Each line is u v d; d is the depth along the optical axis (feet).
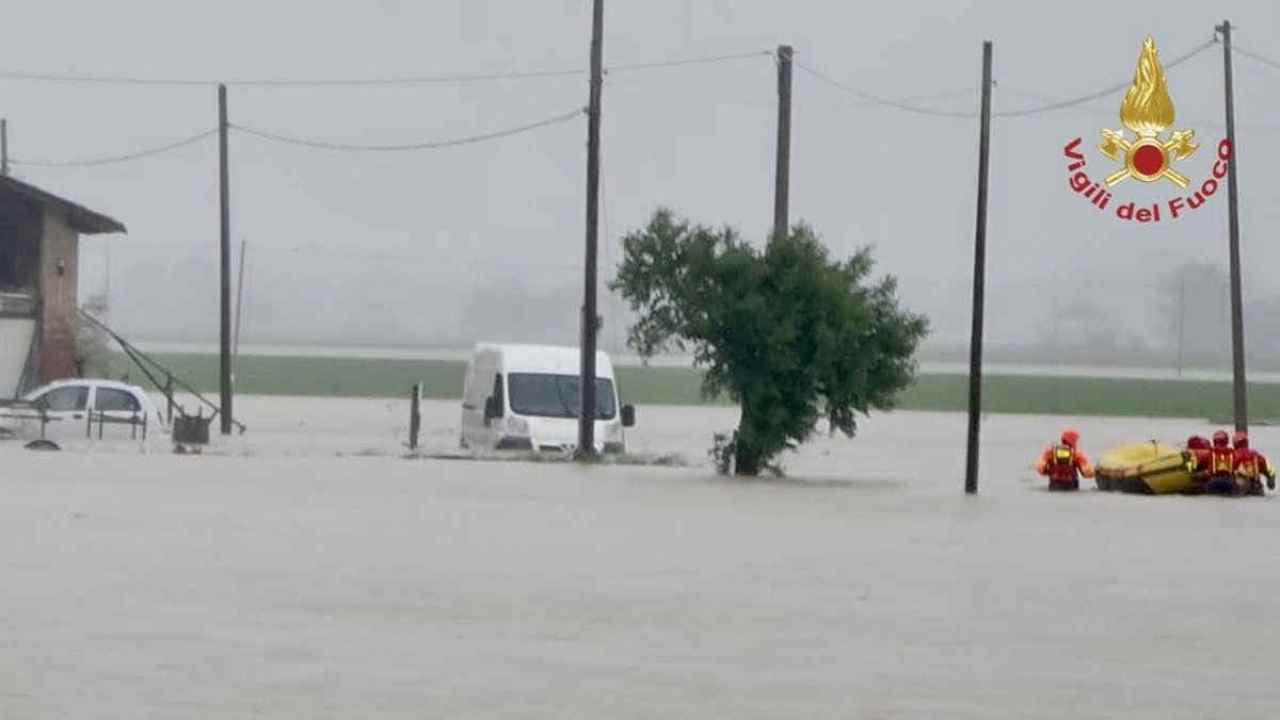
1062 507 273.54
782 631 156.56
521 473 317.01
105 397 390.63
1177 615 167.84
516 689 131.95
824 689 133.80
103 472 299.79
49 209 442.50
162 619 155.63
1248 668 143.43
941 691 133.90
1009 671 141.28
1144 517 258.57
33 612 158.10
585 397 361.71
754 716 125.29
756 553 207.00
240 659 140.26
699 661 142.92
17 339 437.17
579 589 176.76
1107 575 193.77
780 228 360.07
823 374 320.09
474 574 185.06
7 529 215.72
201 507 244.63
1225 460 301.43
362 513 241.55
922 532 232.53
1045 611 169.17
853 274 324.39
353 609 162.61
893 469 357.82
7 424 388.57
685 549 209.05
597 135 371.56
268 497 261.24
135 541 205.67
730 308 317.63
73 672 134.62
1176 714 127.85
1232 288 417.90
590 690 131.95
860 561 201.87
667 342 323.37
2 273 440.86
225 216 451.12
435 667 138.82
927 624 161.38
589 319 363.56
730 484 302.04
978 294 298.56
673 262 322.14
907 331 323.57
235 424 457.27
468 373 403.75
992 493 299.99
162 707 124.47
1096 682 137.80
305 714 123.34
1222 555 212.43
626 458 360.89
